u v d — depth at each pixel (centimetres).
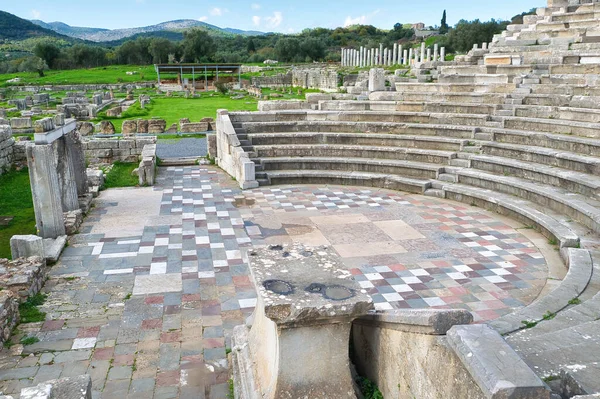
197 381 597
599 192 1109
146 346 670
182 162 1945
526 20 2606
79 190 1346
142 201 1388
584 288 749
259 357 503
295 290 441
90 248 1020
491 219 1208
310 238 1083
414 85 2044
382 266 927
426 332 375
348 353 473
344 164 1652
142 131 2730
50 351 653
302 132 1819
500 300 794
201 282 866
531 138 1463
